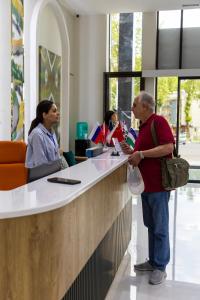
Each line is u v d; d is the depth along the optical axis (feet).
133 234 14.48
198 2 23.03
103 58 27.35
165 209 9.98
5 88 16.10
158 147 9.46
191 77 26.55
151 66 27.02
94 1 23.40
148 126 9.86
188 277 10.52
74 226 6.29
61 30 23.73
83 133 26.50
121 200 10.89
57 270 5.59
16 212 4.81
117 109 27.84
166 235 10.12
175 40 27.17
